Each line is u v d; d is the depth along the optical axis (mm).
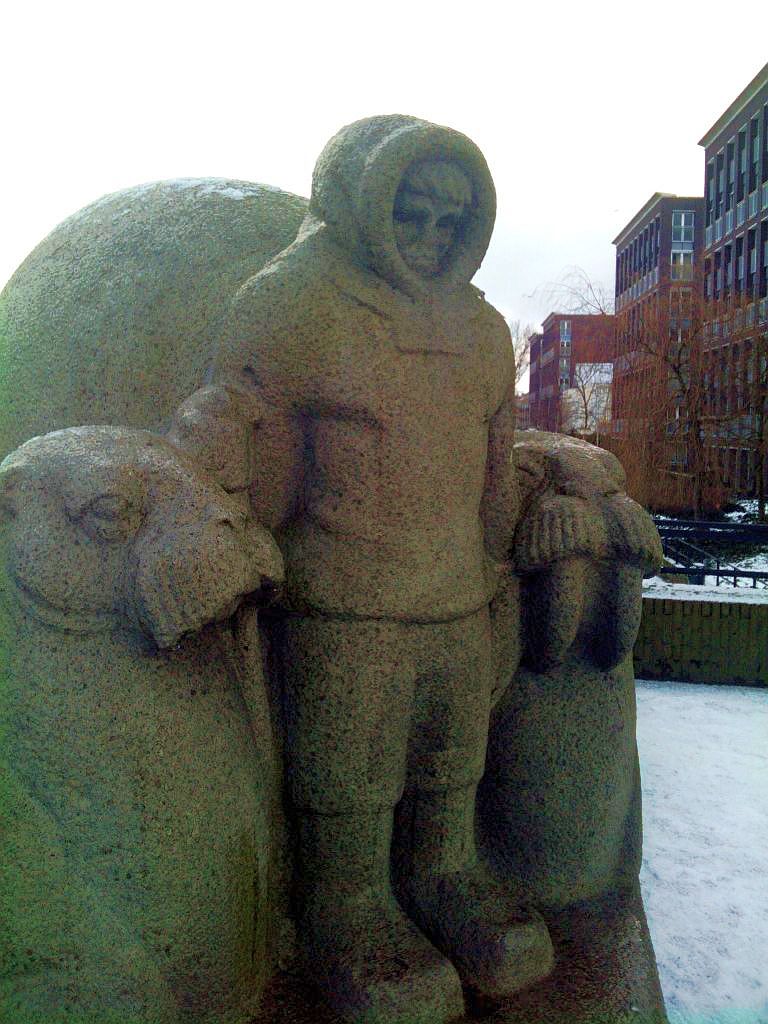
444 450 1396
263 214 1620
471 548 1460
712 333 11820
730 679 4105
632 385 11734
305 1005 1365
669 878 2369
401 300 1357
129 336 1503
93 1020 1118
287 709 1446
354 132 1353
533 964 1454
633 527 1605
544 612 1632
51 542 1157
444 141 1299
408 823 1573
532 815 1684
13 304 1692
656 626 4141
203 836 1191
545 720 1690
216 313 1489
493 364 1463
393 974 1355
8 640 1173
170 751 1176
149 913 1152
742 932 2119
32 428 1540
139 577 1127
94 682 1159
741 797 2898
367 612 1374
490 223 1399
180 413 1323
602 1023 1378
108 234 1643
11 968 1125
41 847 1143
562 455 1711
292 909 1517
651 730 3518
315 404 1340
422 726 1492
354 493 1358
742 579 7219
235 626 1353
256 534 1282
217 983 1219
